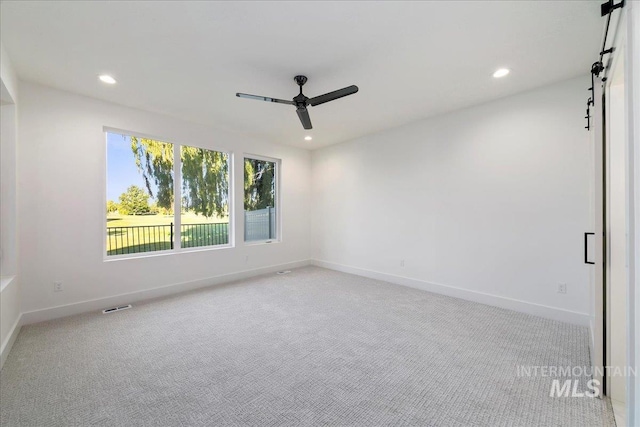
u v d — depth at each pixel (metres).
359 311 3.29
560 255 2.96
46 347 2.43
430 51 2.35
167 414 1.64
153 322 2.98
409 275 4.34
